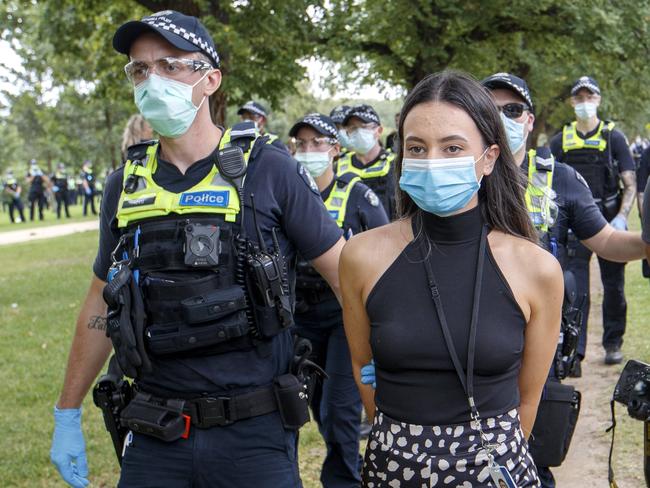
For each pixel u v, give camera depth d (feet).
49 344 25.44
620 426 16.05
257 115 23.17
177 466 7.73
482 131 6.84
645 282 31.50
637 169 22.04
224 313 7.50
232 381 7.69
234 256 7.70
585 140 20.79
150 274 7.75
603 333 21.75
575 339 10.63
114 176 8.49
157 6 34.14
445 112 6.72
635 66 49.01
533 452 10.02
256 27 35.14
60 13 41.14
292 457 8.01
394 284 6.97
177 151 8.01
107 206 8.46
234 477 7.72
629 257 11.05
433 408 6.76
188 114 7.87
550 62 55.36
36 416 18.04
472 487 6.64
